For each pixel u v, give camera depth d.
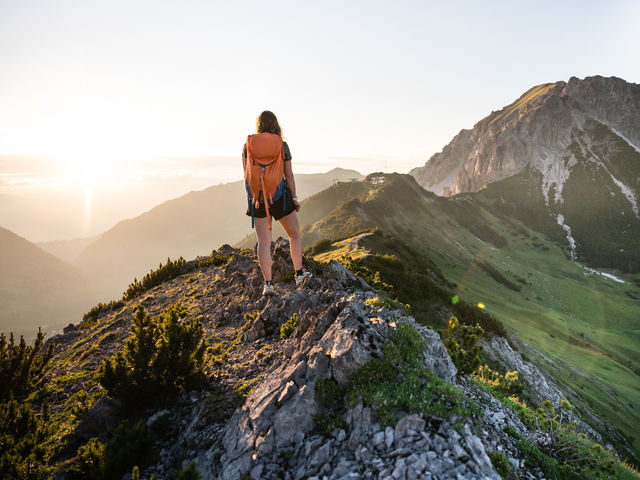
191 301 14.83
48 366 11.48
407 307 7.64
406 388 4.48
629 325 173.50
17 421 6.07
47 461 5.66
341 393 4.71
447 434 3.87
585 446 5.89
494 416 5.75
